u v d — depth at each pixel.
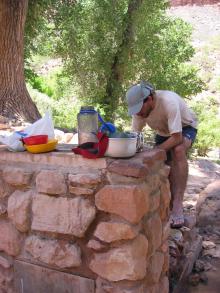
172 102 3.46
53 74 19.00
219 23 26.08
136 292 2.50
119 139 2.48
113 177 2.46
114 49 12.99
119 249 2.48
